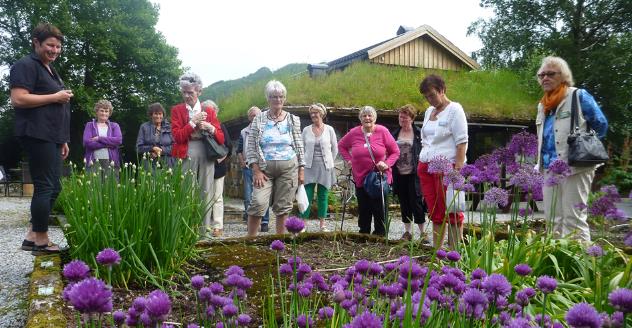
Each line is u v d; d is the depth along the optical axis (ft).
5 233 22.02
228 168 52.75
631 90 62.75
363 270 6.08
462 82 56.95
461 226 11.97
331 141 22.94
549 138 13.42
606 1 66.54
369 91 47.34
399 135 19.53
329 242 14.79
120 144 22.61
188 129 17.48
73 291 3.73
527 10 72.69
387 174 17.66
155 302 4.28
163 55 94.79
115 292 9.78
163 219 10.75
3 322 9.04
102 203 10.77
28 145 12.58
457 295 5.49
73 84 85.30
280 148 16.11
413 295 5.53
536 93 58.13
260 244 14.42
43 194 12.66
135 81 92.73
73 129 88.53
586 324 3.81
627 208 17.81
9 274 12.84
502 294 5.06
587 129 12.81
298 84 48.98
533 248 10.41
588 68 63.52
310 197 22.62
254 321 7.68
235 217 31.86
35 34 12.98
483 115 46.57
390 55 64.90
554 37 67.77
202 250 12.84
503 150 9.98
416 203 18.52
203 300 5.68
